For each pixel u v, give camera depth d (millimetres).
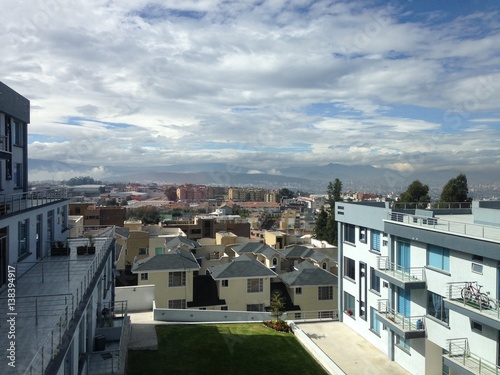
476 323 17703
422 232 20656
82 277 18203
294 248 45500
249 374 20781
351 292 29047
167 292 33500
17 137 25734
